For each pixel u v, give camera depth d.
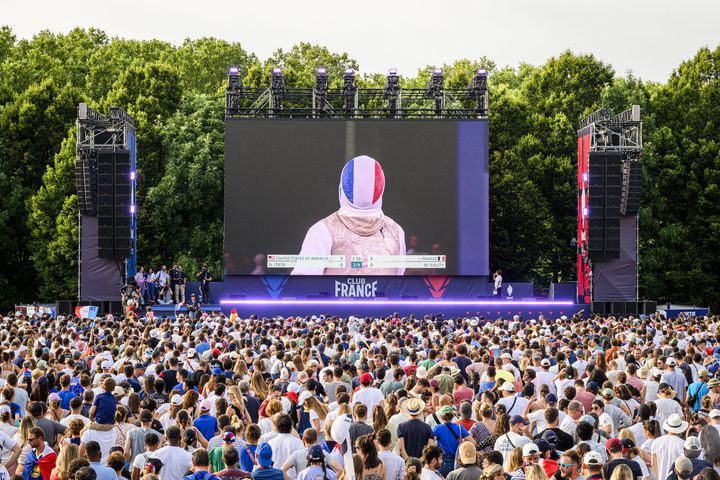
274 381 17.30
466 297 45.59
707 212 61.06
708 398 16.03
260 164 45.34
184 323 29.14
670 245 60.47
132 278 44.91
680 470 11.64
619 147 44.66
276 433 13.47
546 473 12.18
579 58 65.25
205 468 11.86
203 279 48.06
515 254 60.78
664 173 61.03
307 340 22.78
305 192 45.31
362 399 16.14
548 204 61.38
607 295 45.16
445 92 47.00
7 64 72.25
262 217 45.31
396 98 48.16
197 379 18.47
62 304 43.91
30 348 22.22
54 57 82.88
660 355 19.56
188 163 57.25
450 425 14.05
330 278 45.50
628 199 44.81
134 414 15.37
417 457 13.73
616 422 15.48
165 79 62.97
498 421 13.81
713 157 61.41
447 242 45.41
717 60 65.06
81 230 44.28
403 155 45.38
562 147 61.72
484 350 21.48
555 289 48.38
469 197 45.44
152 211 57.34
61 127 61.94
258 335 25.84
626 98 62.56
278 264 45.25
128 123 44.22
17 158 61.62
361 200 45.25
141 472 12.60
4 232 59.53
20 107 61.44
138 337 24.47
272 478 11.88
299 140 45.38
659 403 16.52
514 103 62.59
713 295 60.19
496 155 60.28
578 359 21.34
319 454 12.04
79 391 17.94
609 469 12.17
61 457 11.91
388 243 45.31
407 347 23.45
